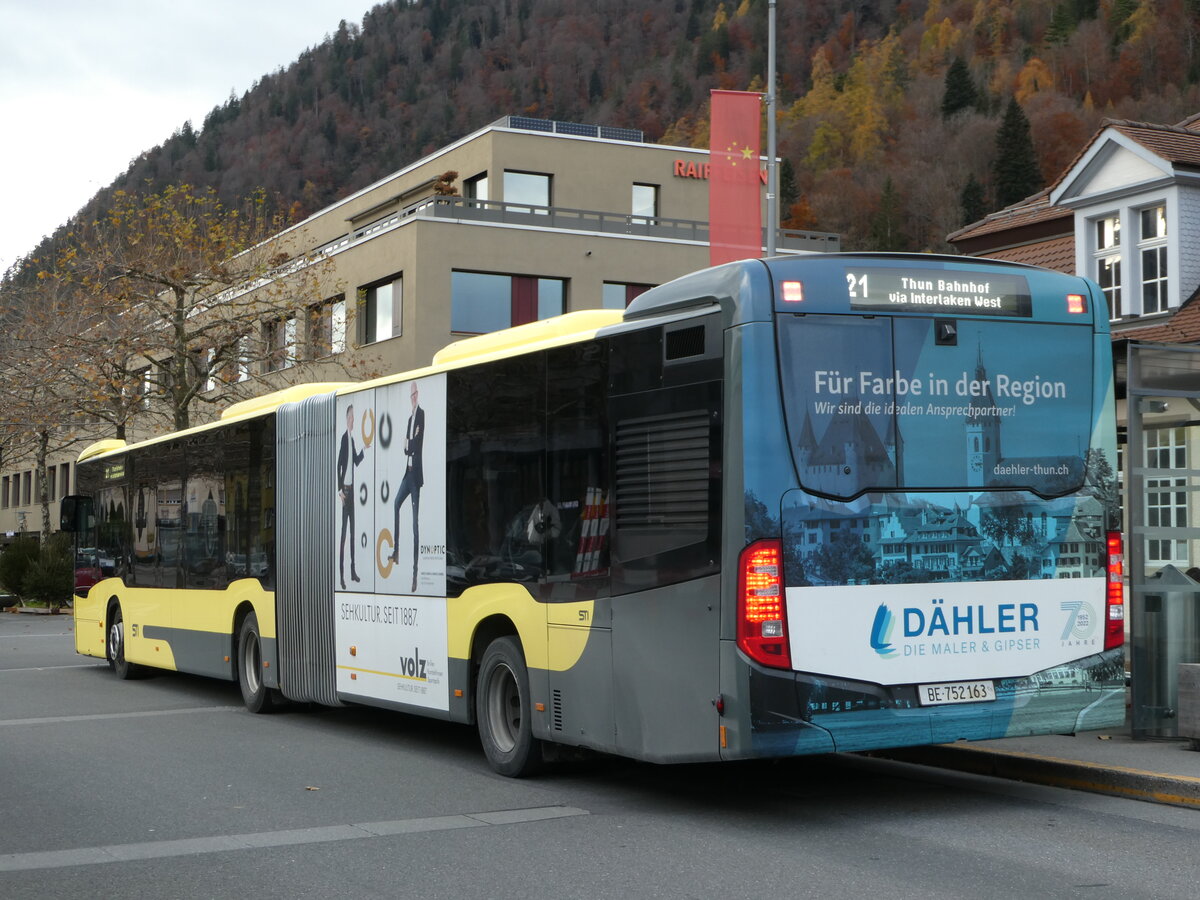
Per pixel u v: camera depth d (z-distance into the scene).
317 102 127.69
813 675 8.02
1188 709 9.93
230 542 15.57
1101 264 20.89
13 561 41.69
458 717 10.84
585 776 10.23
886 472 8.30
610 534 8.96
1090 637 8.82
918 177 110.19
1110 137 20.31
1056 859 7.24
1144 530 10.77
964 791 9.35
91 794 9.65
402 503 11.78
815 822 8.35
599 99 130.50
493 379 10.45
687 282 8.62
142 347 36.56
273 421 14.55
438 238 39.91
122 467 19.42
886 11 132.25
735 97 23.23
